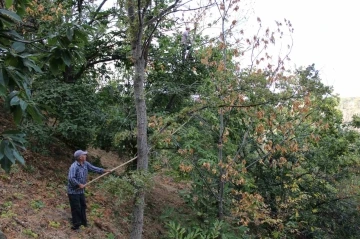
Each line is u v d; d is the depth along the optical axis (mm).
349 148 12867
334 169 12602
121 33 11047
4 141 2131
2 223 6578
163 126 7141
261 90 7758
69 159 11055
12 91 2238
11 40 2363
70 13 9422
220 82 8258
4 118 10828
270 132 9930
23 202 7750
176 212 10195
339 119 12562
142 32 6164
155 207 10828
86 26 2658
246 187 10625
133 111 10086
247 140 10305
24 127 9211
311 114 10734
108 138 9922
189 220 9477
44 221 7414
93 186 10266
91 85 11047
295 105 8312
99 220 8641
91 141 10352
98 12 10742
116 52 11789
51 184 9164
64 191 9172
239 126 10281
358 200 13266
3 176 8312
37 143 10008
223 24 9148
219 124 9617
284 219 11242
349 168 12930
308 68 9328
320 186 12781
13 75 2205
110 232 8352
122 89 10930
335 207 13164
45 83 9570
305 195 11859
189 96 10625
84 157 7871
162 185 13414
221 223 8727
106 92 11078
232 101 7746
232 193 10117
